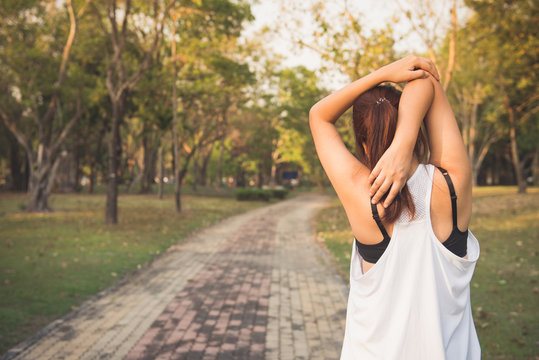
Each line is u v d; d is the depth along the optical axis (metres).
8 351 4.17
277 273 8.26
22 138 20.25
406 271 0.96
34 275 7.21
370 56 9.82
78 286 6.66
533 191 32.62
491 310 5.37
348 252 10.40
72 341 4.54
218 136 36.31
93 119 29.62
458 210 0.96
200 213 22.14
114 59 15.39
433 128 1.01
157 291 6.75
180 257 9.87
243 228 16.34
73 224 15.12
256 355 4.25
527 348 4.15
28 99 18.06
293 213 24.59
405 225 0.95
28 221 15.95
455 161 0.97
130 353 4.26
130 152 53.59
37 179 20.03
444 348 0.94
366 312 0.99
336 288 7.07
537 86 18.48
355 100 1.07
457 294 0.98
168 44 21.84
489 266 7.91
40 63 18.05
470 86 32.62
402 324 0.95
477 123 39.84
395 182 0.92
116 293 6.56
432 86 1.01
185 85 28.70
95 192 40.78
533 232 11.90
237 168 60.78
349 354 1.04
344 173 1.01
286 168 85.06
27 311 5.40
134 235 12.72
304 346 4.49
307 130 34.22
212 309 5.82
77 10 18.55
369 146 1.02
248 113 40.53
